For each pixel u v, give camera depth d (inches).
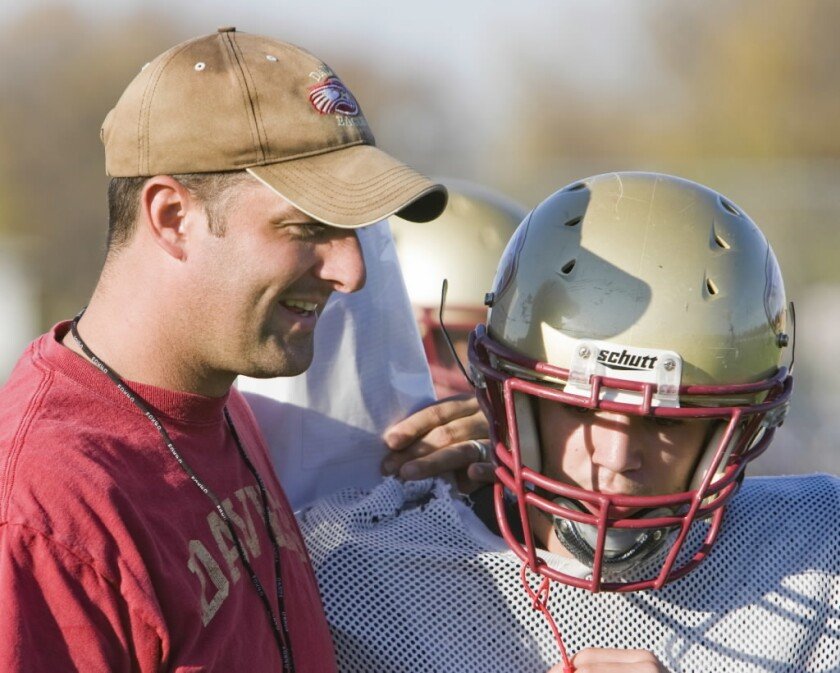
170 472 260.5
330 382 360.8
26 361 268.4
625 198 305.4
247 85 264.7
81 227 2375.7
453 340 457.1
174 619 243.6
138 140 264.2
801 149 2773.1
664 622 314.5
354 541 322.7
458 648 313.4
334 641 315.6
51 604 229.1
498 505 311.7
